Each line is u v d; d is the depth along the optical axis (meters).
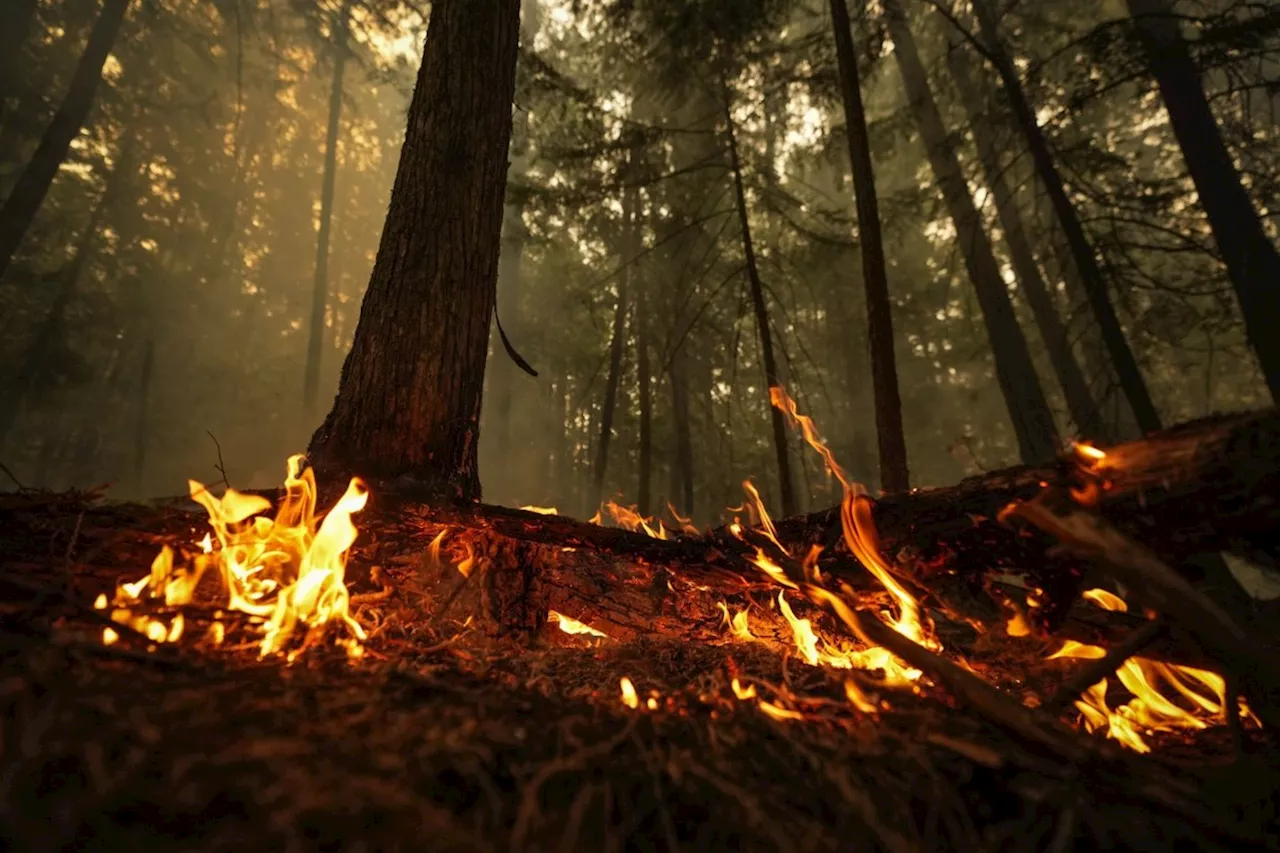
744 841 0.90
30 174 9.85
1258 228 6.10
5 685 0.95
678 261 11.38
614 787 0.97
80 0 13.03
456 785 0.94
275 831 0.80
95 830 0.77
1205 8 7.73
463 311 2.73
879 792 0.99
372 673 1.20
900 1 10.67
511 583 2.39
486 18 3.05
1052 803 0.99
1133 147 11.64
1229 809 0.97
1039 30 9.99
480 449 14.45
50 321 13.48
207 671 1.10
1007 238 10.28
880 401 5.47
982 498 1.46
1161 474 1.19
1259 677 1.07
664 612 2.63
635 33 8.61
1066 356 8.85
